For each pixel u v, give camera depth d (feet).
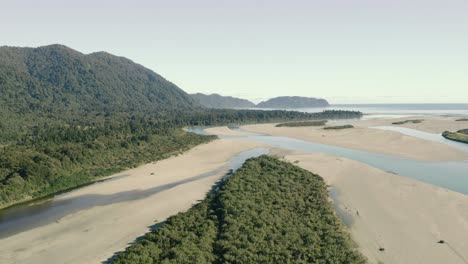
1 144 401.90
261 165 303.89
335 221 193.57
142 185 284.00
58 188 280.51
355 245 171.01
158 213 219.61
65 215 224.33
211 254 157.69
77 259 166.40
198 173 318.65
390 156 378.73
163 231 180.55
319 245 164.35
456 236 182.09
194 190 263.70
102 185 288.51
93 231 197.26
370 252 165.68
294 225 184.14
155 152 407.23
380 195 242.99
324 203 217.56
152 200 245.04
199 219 195.62
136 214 219.61
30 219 219.61
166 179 299.58
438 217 205.36
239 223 182.09
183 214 202.39
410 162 349.41
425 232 186.50
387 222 199.00
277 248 159.33
